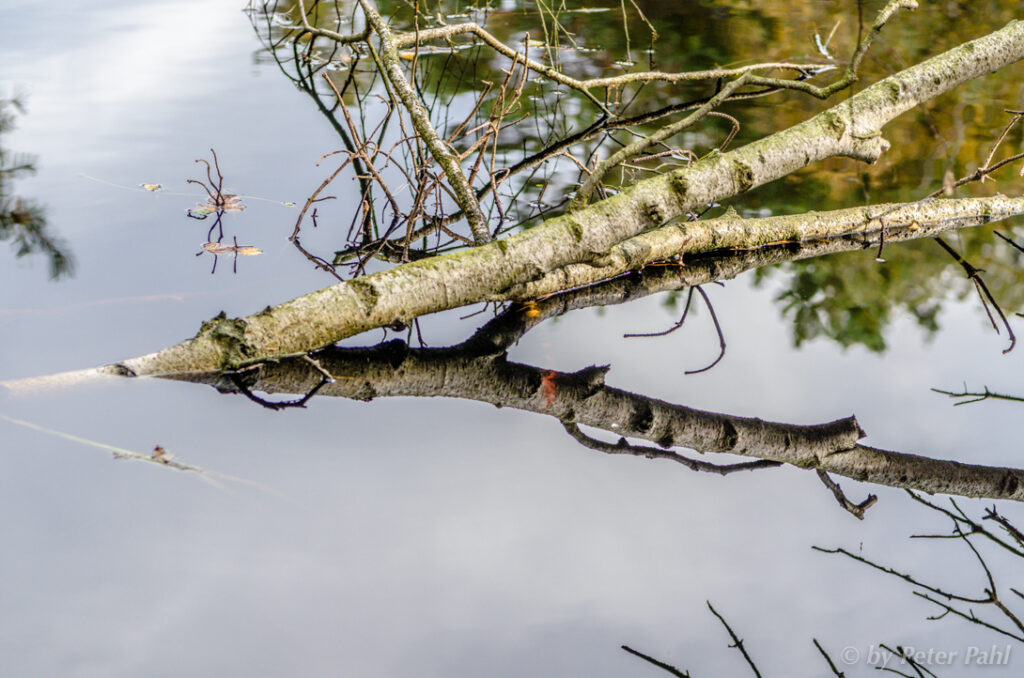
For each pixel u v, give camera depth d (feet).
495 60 20.84
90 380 8.59
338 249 12.48
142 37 21.49
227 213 13.29
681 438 8.88
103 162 14.73
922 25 22.26
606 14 23.70
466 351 10.29
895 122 17.78
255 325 9.32
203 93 18.15
